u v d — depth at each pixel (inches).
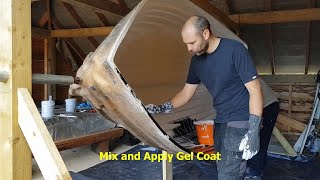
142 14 89.0
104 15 250.7
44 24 275.4
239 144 75.0
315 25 189.3
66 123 155.6
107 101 68.1
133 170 160.2
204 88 130.3
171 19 99.4
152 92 123.1
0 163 54.8
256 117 71.3
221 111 79.5
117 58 103.6
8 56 52.4
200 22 71.6
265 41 212.5
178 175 153.3
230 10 199.5
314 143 191.2
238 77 75.2
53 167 48.4
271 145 202.5
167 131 112.7
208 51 76.4
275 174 155.7
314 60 217.3
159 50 114.2
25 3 53.6
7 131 53.4
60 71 300.7
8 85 52.6
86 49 293.0
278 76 233.5
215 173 155.6
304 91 218.8
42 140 49.9
